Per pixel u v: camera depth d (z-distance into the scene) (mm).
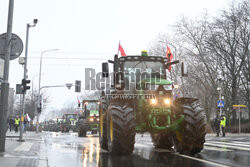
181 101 8695
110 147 8625
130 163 6949
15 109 55438
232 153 8742
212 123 30641
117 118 8164
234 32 32562
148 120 8305
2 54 9719
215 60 34531
